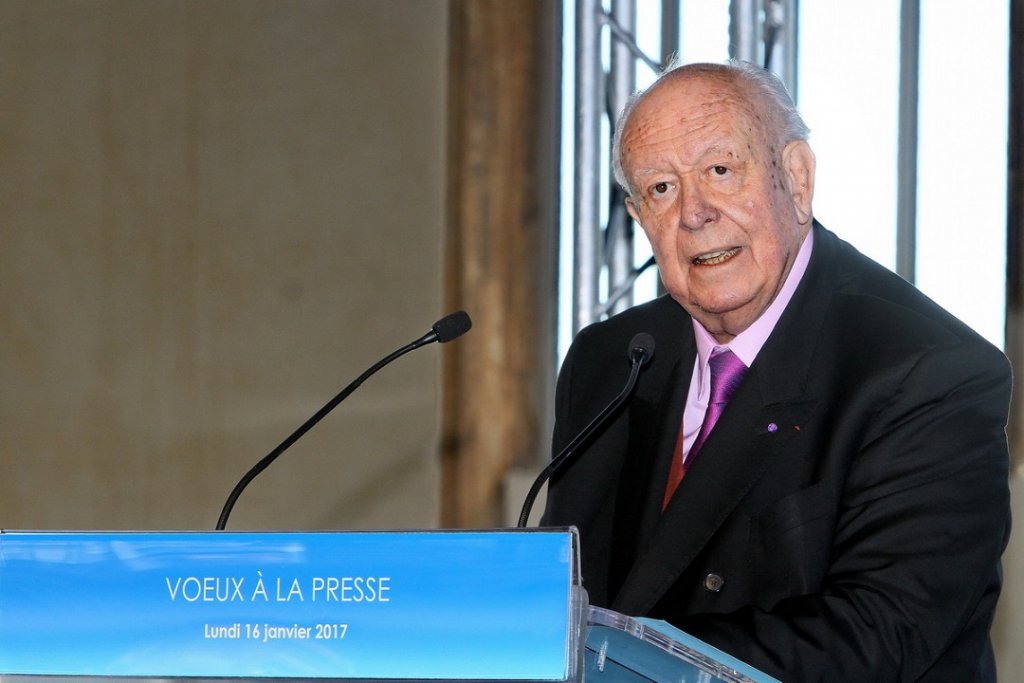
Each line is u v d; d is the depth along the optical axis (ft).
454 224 37.60
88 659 11.76
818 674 14.33
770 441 16.61
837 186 33.12
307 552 11.62
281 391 38.17
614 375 19.13
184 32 38.93
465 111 37.52
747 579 16.21
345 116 38.40
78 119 39.11
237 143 38.73
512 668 11.24
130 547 11.87
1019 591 30.81
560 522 18.56
